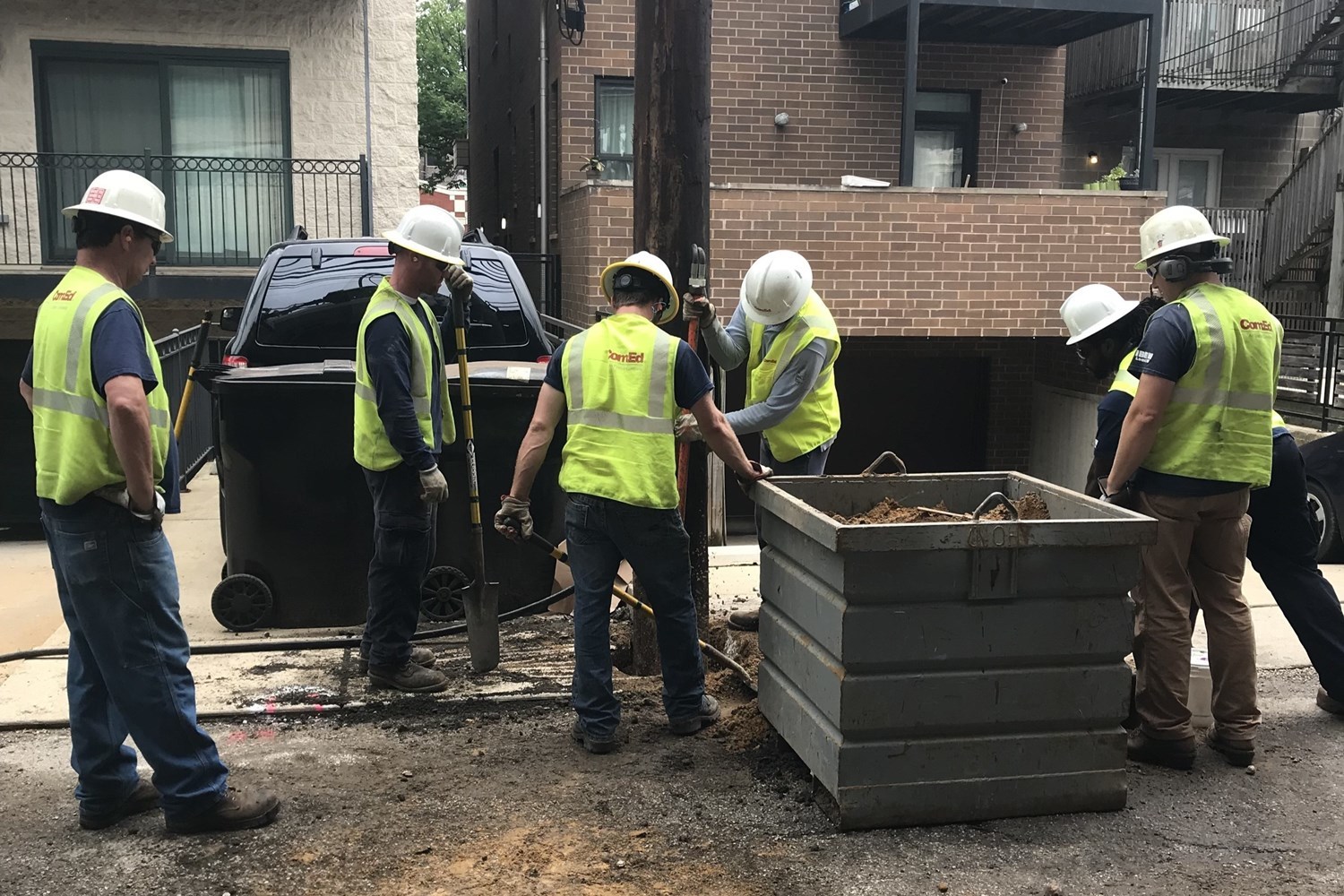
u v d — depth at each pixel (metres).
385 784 3.94
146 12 10.61
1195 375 4.02
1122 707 3.69
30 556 7.46
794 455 5.13
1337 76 14.29
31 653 5.05
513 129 16.58
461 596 5.23
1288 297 14.91
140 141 10.84
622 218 10.06
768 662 4.24
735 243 10.12
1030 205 10.54
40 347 3.30
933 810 3.63
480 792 3.88
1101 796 3.75
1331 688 4.63
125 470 3.17
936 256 10.45
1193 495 4.07
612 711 4.23
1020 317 10.66
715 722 4.50
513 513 4.30
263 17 10.81
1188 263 4.15
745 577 6.74
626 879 3.32
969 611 3.53
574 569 4.25
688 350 4.16
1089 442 11.83
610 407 4.13
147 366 3.24
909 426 13.30
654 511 4.14
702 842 3.54
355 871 3.35
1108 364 4.63
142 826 3.62
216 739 4.30
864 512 4.43
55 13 10.45
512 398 5.55
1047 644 3.59
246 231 11.09
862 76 12.59
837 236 10.28
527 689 4.77
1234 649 4.18
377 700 4.62
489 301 6.25
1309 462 7.86
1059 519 4.06
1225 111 15.37
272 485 5.40
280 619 5.52
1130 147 15.16
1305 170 14.50
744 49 12.31
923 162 13.02
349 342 5.98
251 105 10.97
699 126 4.83
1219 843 3.59
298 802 3.79
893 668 3.53
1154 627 4.15
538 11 13.50
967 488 4.53
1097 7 11.33
